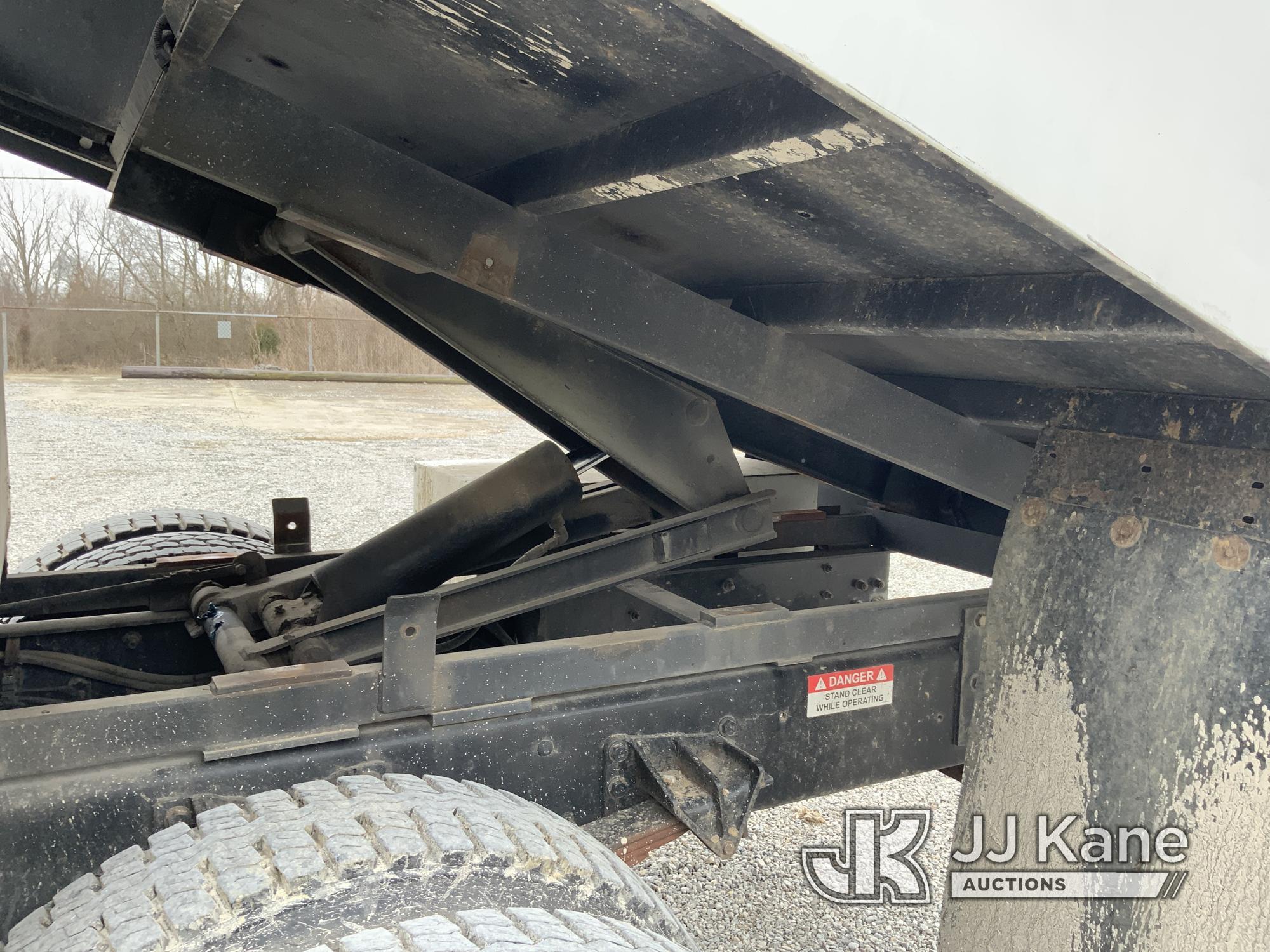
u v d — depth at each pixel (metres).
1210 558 1.59
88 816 1.42
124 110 1.52
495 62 1.22
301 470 10.03
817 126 0.98
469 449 11.88
